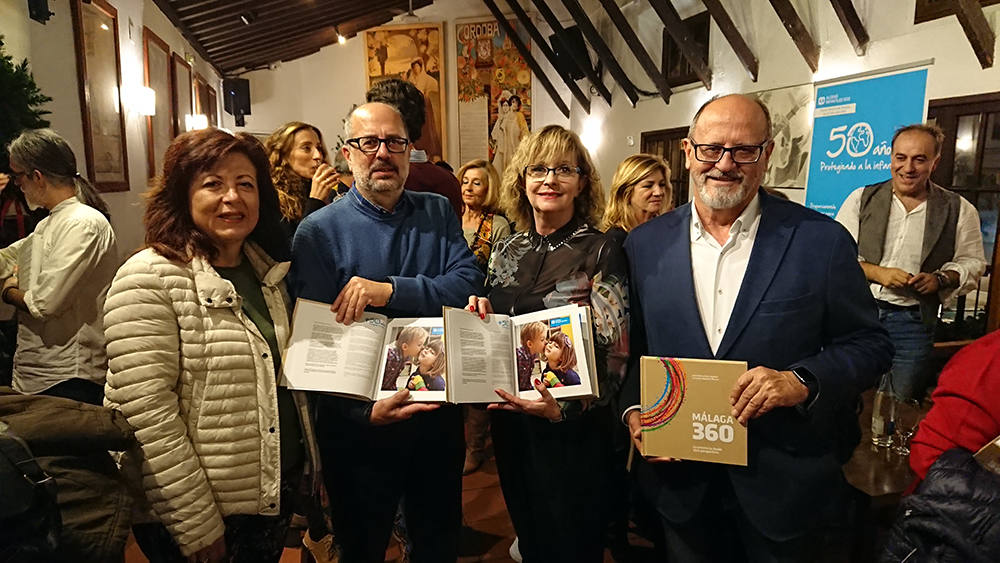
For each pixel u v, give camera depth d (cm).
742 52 514
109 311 118
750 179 131
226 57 866
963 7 302
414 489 168
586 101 880
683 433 132
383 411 141
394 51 1023
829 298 131
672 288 140
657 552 197
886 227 255
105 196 390
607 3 642
